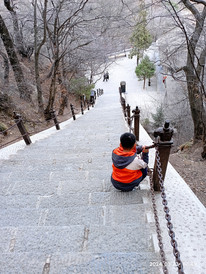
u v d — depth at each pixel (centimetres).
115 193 241
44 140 545
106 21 956
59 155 387
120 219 198
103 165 329
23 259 149
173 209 212
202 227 187
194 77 661
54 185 270
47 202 233
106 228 180
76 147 451
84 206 218
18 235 176
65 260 146
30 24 1353
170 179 277
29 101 1112
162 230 181
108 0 990
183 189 251
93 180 275
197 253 159
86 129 674
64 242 168
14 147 491
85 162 344
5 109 824
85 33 1198
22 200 239
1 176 302
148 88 2328
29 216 208
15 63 1031
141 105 1705
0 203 237
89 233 175
